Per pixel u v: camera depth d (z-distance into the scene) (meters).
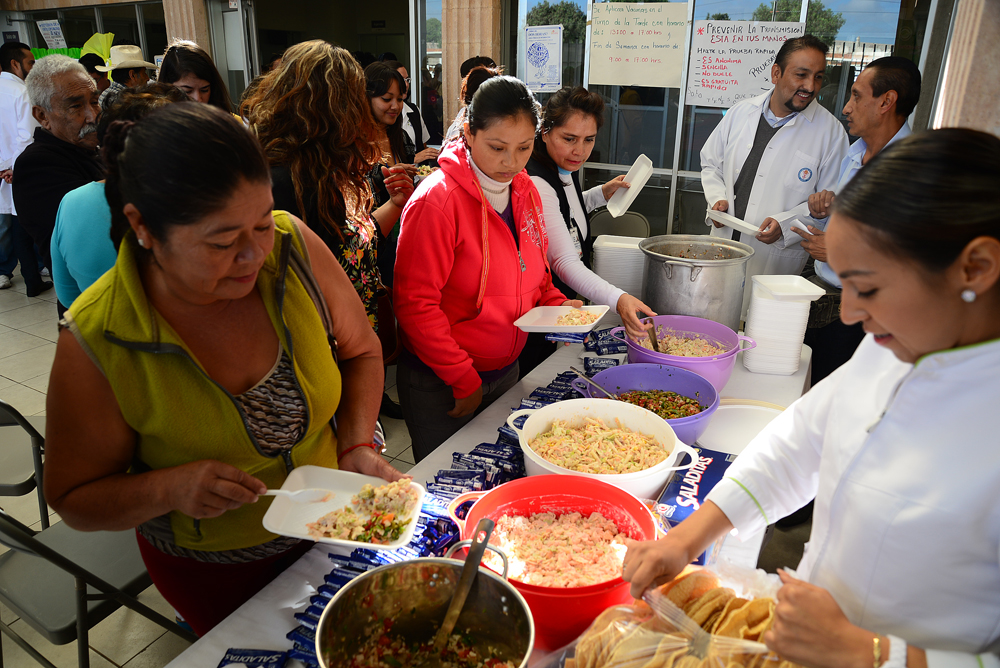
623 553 0.99
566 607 0.86
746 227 2.51
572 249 2.16
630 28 4.02
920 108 3.52
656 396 1.57
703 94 3.99
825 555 0.78
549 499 1.10
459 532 1.11
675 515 1.15
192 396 0.95
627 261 2.37
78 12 7.91
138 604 1.44
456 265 1.69
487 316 1.77
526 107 1.54
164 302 0.94
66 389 0.90
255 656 0.90
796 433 0.91
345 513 0.99
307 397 1.07
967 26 1.67
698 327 1.90
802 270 3.11
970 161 0.53
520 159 1.61
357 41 12.08
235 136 0.79
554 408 1.39
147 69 3.97
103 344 0.89
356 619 0.81
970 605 0.65
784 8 3.66
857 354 0.80
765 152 2.95
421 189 1.63
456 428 1.87
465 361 1.67
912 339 0.61
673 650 0.73
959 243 0.53
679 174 4.25
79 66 2.25
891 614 0.69
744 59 3.81
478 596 0.82
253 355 1.02
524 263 1.82
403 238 1.63
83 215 1.62
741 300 2.02
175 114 0.78
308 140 1.58
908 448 0.66
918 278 0.56
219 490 0.90
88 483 0.96
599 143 4.47
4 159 4.45
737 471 0.93
